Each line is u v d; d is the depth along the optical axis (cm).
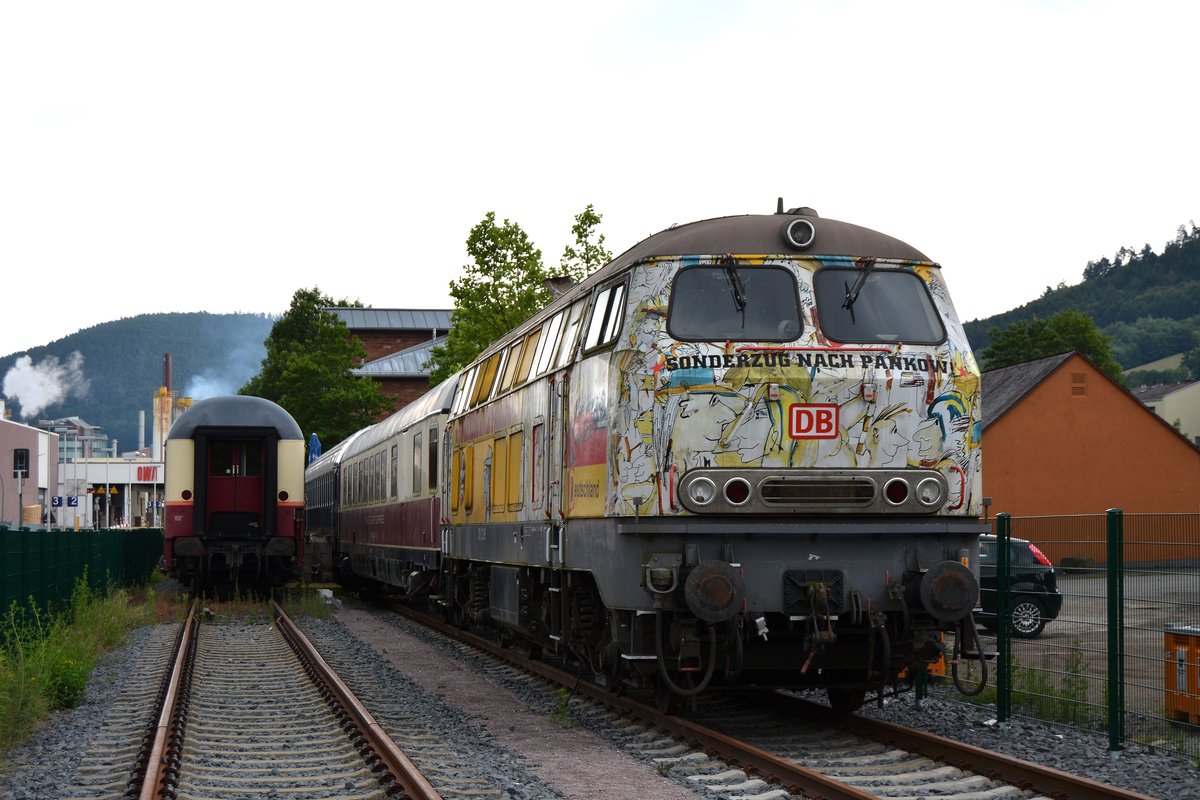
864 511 948
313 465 4425
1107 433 4103
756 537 948
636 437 955
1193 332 18675
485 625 1711
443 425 1939
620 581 967
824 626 955
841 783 792
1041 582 1127
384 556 2636
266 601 2756
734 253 991
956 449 970
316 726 1109
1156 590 992
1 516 6444
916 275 1011
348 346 6053
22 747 1018
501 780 842
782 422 950
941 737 974
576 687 1298
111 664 1639
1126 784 836
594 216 3600
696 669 968
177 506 2533
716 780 840
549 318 1306
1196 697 970
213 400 2595
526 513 1317
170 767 859
